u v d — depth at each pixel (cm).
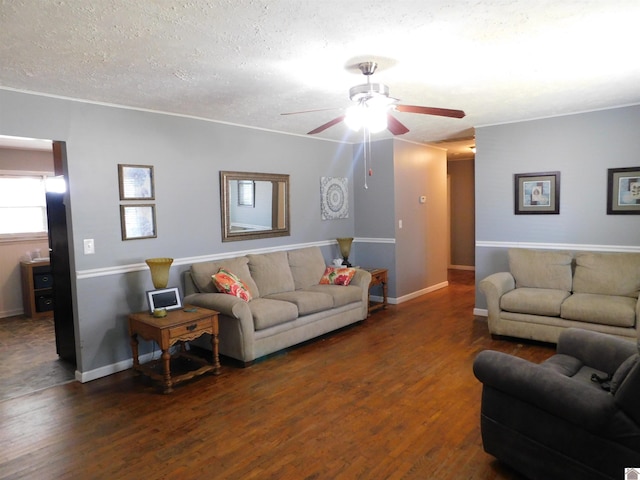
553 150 457
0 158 571
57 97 334
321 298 436
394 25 221
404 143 596
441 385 327
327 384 334
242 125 468
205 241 441
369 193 603
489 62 281
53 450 251
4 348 444
